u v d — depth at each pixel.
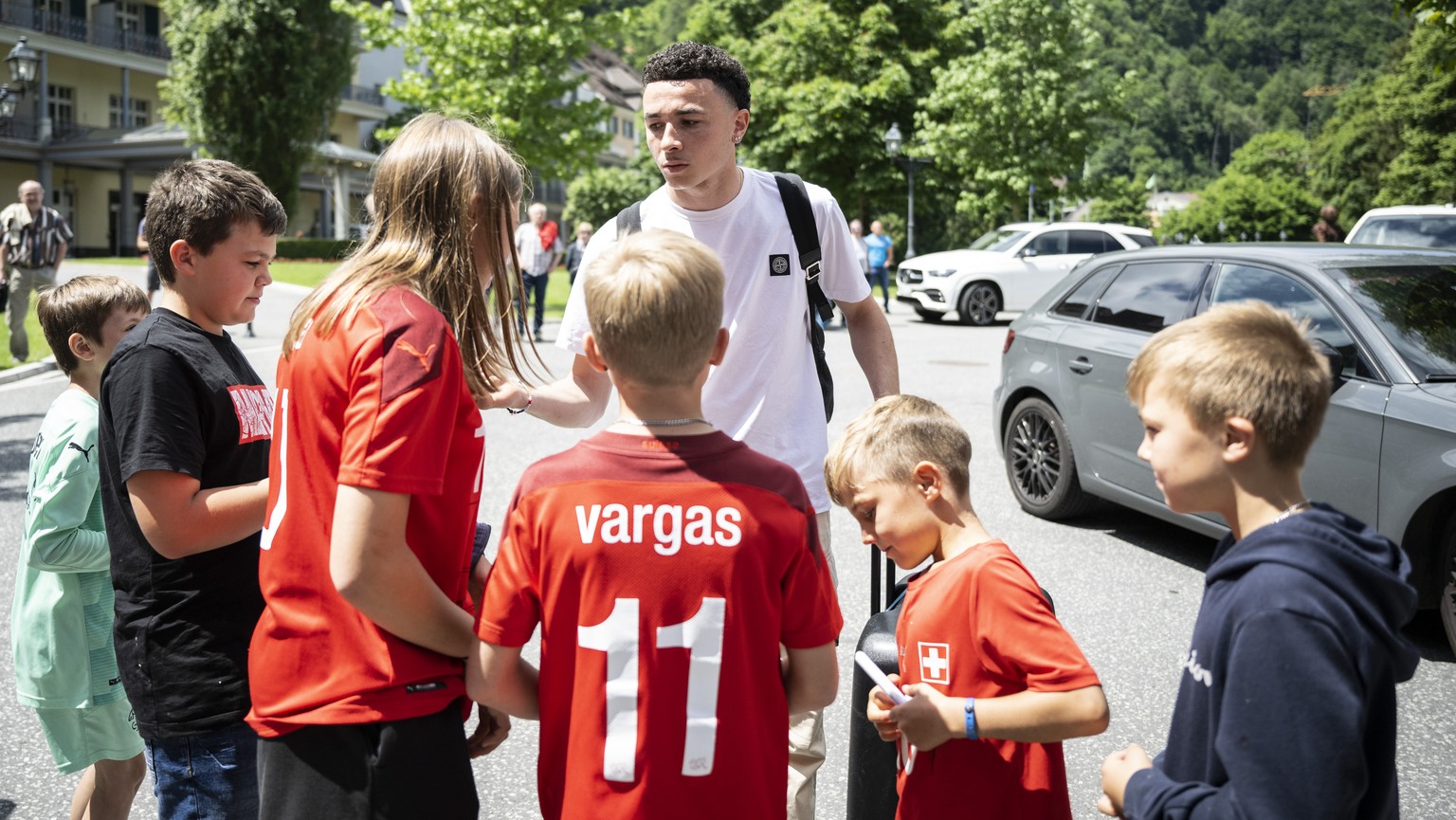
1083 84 33.59
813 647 1.81
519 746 3.78
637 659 1.67
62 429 2.55
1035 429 6.68
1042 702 1.85
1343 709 1.33
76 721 2.68
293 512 1.79
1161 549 6.03
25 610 2.67
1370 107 72.81
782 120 40.53
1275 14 168.38
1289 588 1.38
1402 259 5.33
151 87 57.41
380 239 1.89
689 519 1.69
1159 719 3.92
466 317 1.87
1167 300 5.95
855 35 41.38
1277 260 5.43
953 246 49.34
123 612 2.20
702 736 1.68
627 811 1.68
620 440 1.73
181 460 2.08
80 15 54.62
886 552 2.17
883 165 40.75
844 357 13.95
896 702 1.97
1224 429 1.53
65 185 53.47
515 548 1.72
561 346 2.79
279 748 1.78
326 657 1.75
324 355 1.75
